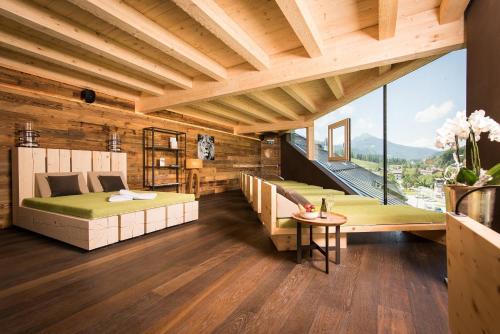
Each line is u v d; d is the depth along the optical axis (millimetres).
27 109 3570
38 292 1726
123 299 1646
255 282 1892
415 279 1952
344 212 2797
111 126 4648
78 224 2572
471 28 2250
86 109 4266
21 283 1854
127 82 3980
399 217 2660
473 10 2213
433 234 2920
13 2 2166
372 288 1807
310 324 1400
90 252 2504
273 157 9438
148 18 2506
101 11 2123
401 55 2570
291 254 2484
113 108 4672
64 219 2705
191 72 3943
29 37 2912
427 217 2688
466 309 589
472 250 554
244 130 8102
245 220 3959
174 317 1458
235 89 3660
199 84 4066
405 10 2488
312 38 2521
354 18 2531
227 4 2271
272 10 2371
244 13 2410
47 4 2338
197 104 5586
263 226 3576
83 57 3422
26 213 3191
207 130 7227
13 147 3416
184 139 6410
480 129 1733
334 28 2721
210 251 2559
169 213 3438
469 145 2242
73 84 4090
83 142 4223
